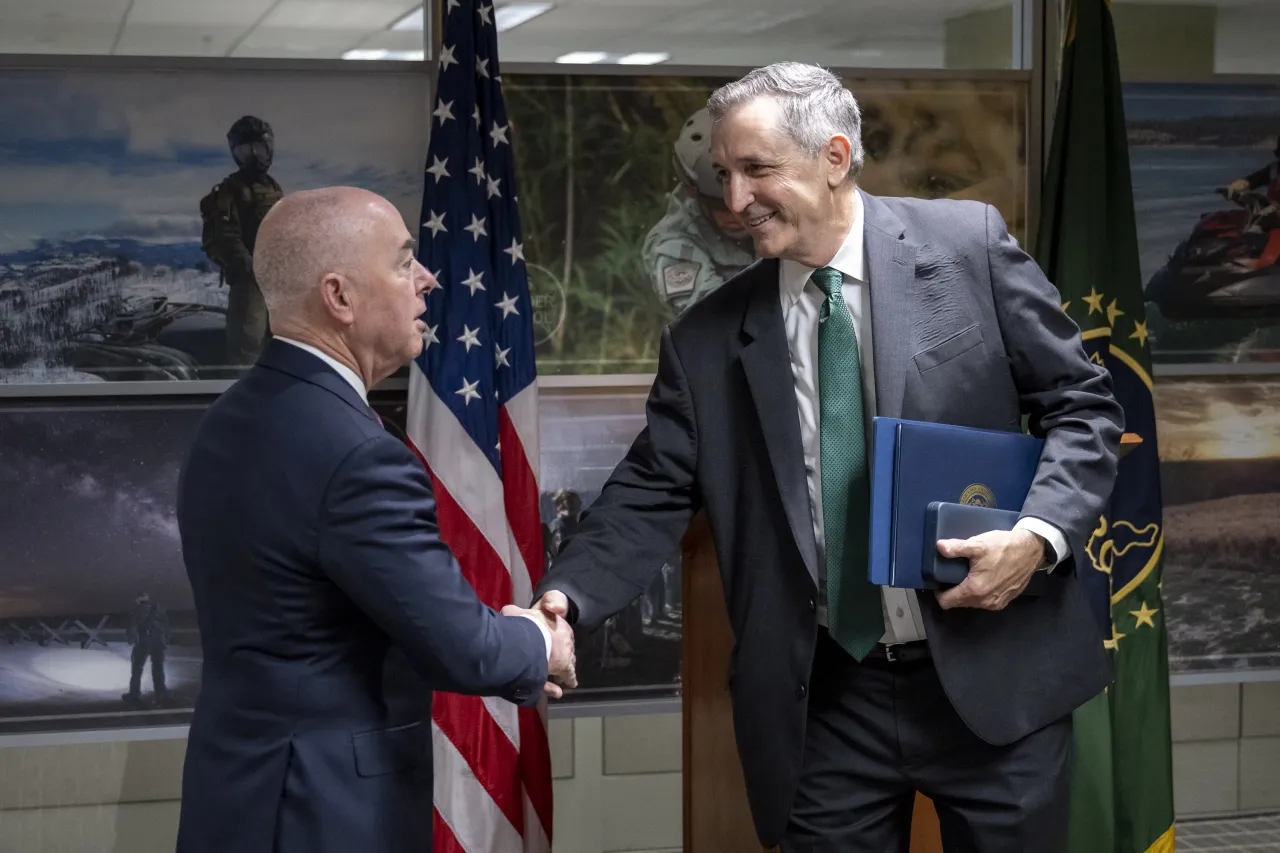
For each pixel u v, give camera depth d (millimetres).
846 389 1912
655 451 2107
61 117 2977
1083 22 3123
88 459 3039
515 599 2938
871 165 3270
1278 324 3434
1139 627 3152
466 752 2891
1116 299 3137
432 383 2916
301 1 3076
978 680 1859
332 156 3084
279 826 1588
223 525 1634
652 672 3309
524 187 3162
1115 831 3158
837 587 1911
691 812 2633
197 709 1701
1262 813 3633
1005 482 1861
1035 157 3322
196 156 3031
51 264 2994
